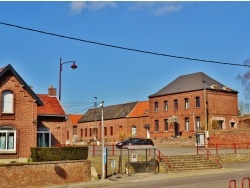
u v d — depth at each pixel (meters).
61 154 30.81
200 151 45.56
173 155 38.09
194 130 58.09
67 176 28.14
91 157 35.22
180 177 30.83
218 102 61.38
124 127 75.75
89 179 29.34
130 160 34.66
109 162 34.97
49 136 36.62
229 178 29.00
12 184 25.41
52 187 26.33
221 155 40.44
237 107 63.94
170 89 67.00
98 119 84.12
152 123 68.81
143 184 26.75
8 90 33.03
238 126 60.53
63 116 37.25
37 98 34.41
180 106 63.84
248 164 39.66
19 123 33.25
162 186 25.16
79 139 90.12
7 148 32.59
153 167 34.66
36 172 26.64
